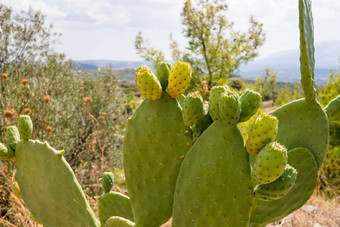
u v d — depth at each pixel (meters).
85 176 4.62
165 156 1.46
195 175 1.26
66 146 4.98
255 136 1.12
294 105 1.72
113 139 5.48
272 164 1.03
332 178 5.71
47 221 1.92
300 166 1.65
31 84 5.16
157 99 1.45
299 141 1.70
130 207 1.86
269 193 1.14
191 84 8.69
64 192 1.80
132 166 1.53
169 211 1.51
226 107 1.12
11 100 4.13
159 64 1.46
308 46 1.45
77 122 5.59
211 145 1.23
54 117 4.94
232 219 1.21
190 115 1.33
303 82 1.58
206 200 1.24
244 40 8.66
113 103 6.17
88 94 6.09
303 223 3.16
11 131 1.96
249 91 1.18
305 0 1.38
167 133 1.44
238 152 1.19
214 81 8.77
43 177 1.85
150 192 1.52
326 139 1.69
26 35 5.86
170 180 1.48
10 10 5.73
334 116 1.79
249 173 1.18
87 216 1.76
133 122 1.51
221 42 8.67
